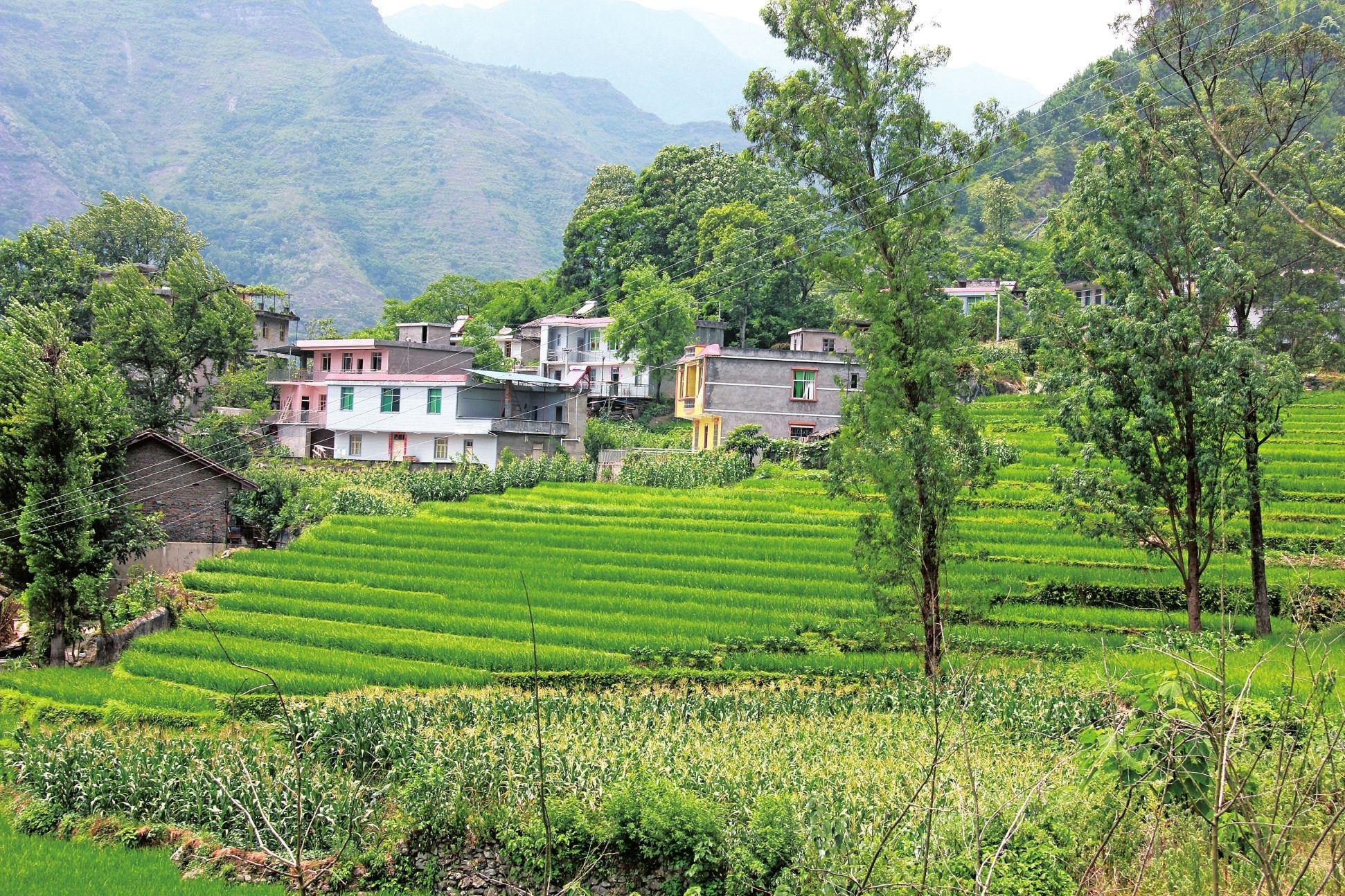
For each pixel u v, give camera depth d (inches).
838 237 1213.7
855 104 1171.3
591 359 3543.3
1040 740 849.5
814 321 3432.6
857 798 713.6
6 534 1437.0
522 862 762.2
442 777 815.7
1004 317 2591.0
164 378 2498.8
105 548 1487.5
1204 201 1224.8
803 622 1391.5
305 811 820.6
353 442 2891.2
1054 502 1396.4
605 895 735.1
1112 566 1519.4
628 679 1222.3
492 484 2267.5
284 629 1387.8
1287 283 1362.0
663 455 2549.2
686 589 1517.0
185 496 1888.5
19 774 945.5
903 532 1126.4
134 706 1143.0
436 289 4549.7
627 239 4109.3
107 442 1552.7
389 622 1439.5
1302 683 882.8
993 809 622.2
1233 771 460.8
